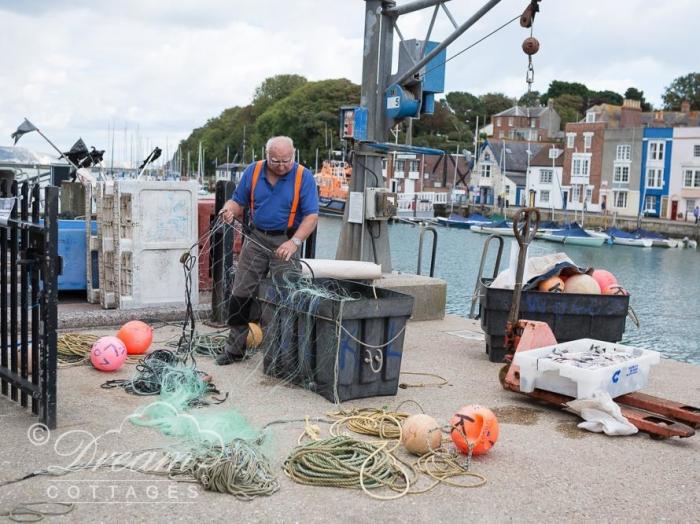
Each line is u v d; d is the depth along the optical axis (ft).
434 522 11.89
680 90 479.82
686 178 232.32
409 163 338.95
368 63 30.40
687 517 12.40
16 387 16.60
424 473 13.83
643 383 18.94
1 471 13.05
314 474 13.12
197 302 27.96
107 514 11.68
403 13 29.78
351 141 30.55
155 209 26.91
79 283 28.81
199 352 22.43
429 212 284.00
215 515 11.80
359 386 18.30
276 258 20.47
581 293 23.15
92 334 23.85
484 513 12.25
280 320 19.44
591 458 14.96
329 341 17.93
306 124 412.36
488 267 120.47
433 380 20.70
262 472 13.19
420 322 29.68
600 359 18.58
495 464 14.42
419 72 29.84
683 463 14.89
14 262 16.15
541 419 17.52
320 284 20.65
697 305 94.02
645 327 74.59
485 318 23.13
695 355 59.67
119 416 16.12
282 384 19.35
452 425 14.64
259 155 436.76
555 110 480.64
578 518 12.22
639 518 12.30
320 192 251.60
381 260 31.45
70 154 44.04
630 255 166.30
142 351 21.66
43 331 14.96
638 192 244.63
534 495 13.03
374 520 11.85
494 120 435.53
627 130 246.47
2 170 39.09
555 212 253.44
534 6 23.27
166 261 27.30
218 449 13.87
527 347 19.29
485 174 328.90
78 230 28.60
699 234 200.95
